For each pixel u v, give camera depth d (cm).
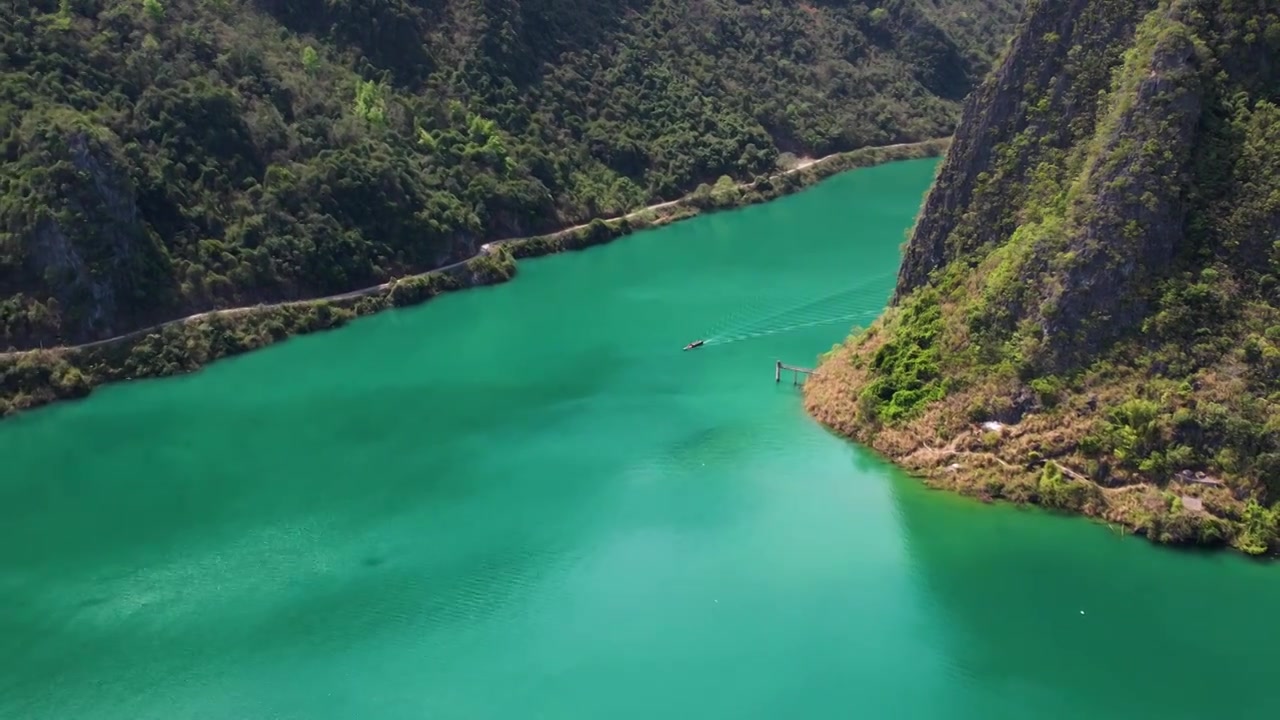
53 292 10075
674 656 6134
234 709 5806
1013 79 8588
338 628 6462
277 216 11838
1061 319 7525
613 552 7144
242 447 8769
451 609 6619
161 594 6844
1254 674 5803
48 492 8125
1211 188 7400
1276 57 7594
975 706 5672
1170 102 7481
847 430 8456
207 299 11025
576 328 11288
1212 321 7138
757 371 9931
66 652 6297
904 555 6950
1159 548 6731
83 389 9825
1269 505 6631
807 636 6266
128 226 10600
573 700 5803
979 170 8688
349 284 12075
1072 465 7206
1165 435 6950
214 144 11875
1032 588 6544
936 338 8300
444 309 12069
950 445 7700
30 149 10394
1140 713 5569
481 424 9081
